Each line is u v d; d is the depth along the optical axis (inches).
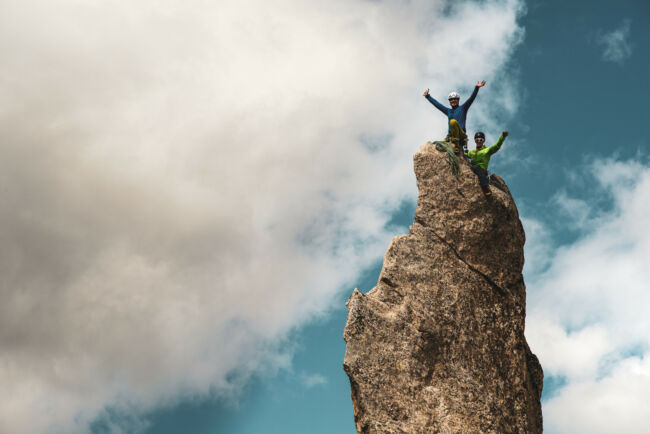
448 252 820.6
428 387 743.1
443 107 897.5
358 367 740.7
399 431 713.6
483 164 856.9
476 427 733.3
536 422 807.7
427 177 850.1
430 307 784.9
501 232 837.2
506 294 826.2
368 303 775.7
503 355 792.3
